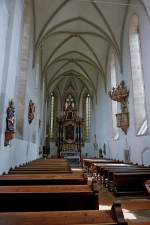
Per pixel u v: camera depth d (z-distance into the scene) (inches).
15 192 111.2
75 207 111.6
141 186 294.0
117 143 663.1
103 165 438.9
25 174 213.5
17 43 318.7
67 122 1154.7
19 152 385.4
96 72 975.6
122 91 563.5
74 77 1181.7
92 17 629.6
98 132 977.5
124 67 604.7
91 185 124.2
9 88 274.5
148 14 426.6
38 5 547.8
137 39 551.5
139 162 482.9
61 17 625.0
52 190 119.0
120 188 292.4
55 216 74.9
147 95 443.8
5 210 107.1
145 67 456.4
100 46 773.9
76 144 1121.4
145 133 454.0
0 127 243.3
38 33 604.4
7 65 263.3
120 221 70.8
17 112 419.8
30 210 108.3
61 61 939.3
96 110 1024.2
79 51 849.5
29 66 489.1
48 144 1144.8
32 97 556.4
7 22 276.1
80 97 1259.8
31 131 556.7
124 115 564.7
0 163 242.5
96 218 74.3
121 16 597.9
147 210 224.8
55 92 1259.8
